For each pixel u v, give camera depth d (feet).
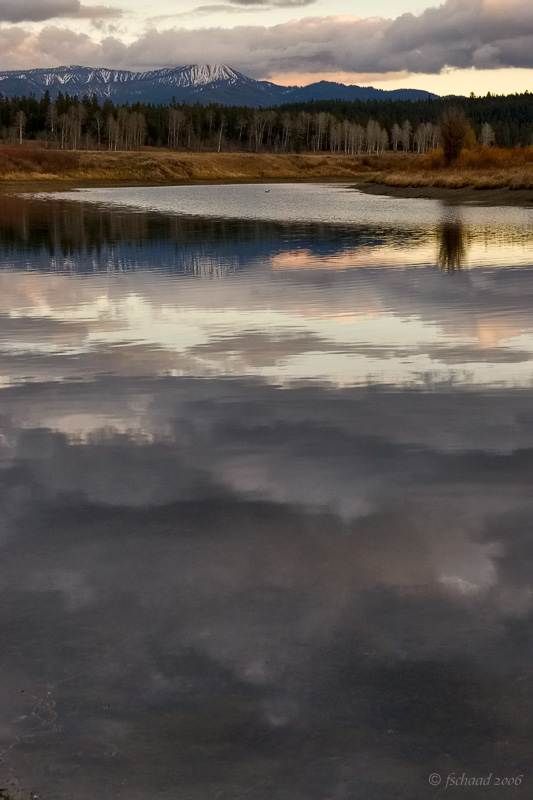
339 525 15.84
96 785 8.88
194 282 55.67
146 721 9.91
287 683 10.62
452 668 10.87
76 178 357.20
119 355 33.04
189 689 10.52
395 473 18.81
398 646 11.44
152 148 591.37
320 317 40.91
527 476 18.42
